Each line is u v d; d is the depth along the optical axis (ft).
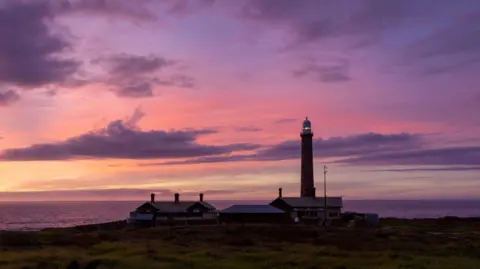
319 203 398.21
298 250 181.68
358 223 350.43
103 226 386.52
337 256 164.04
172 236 258.37
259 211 379.35
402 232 282.15
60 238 225.35
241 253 169.37
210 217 404.98
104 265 138.72
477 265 145.79
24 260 150.41
